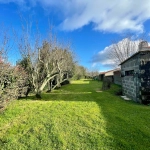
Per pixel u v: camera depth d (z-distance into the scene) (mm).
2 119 4797
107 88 14531
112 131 3801
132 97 8859
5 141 3492
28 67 9508
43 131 3904
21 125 4305
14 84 6285
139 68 7457
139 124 4258
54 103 7055
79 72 36094
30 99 9109
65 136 3619
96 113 5324
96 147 3107
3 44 8297
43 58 10547
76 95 10742
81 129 3975
